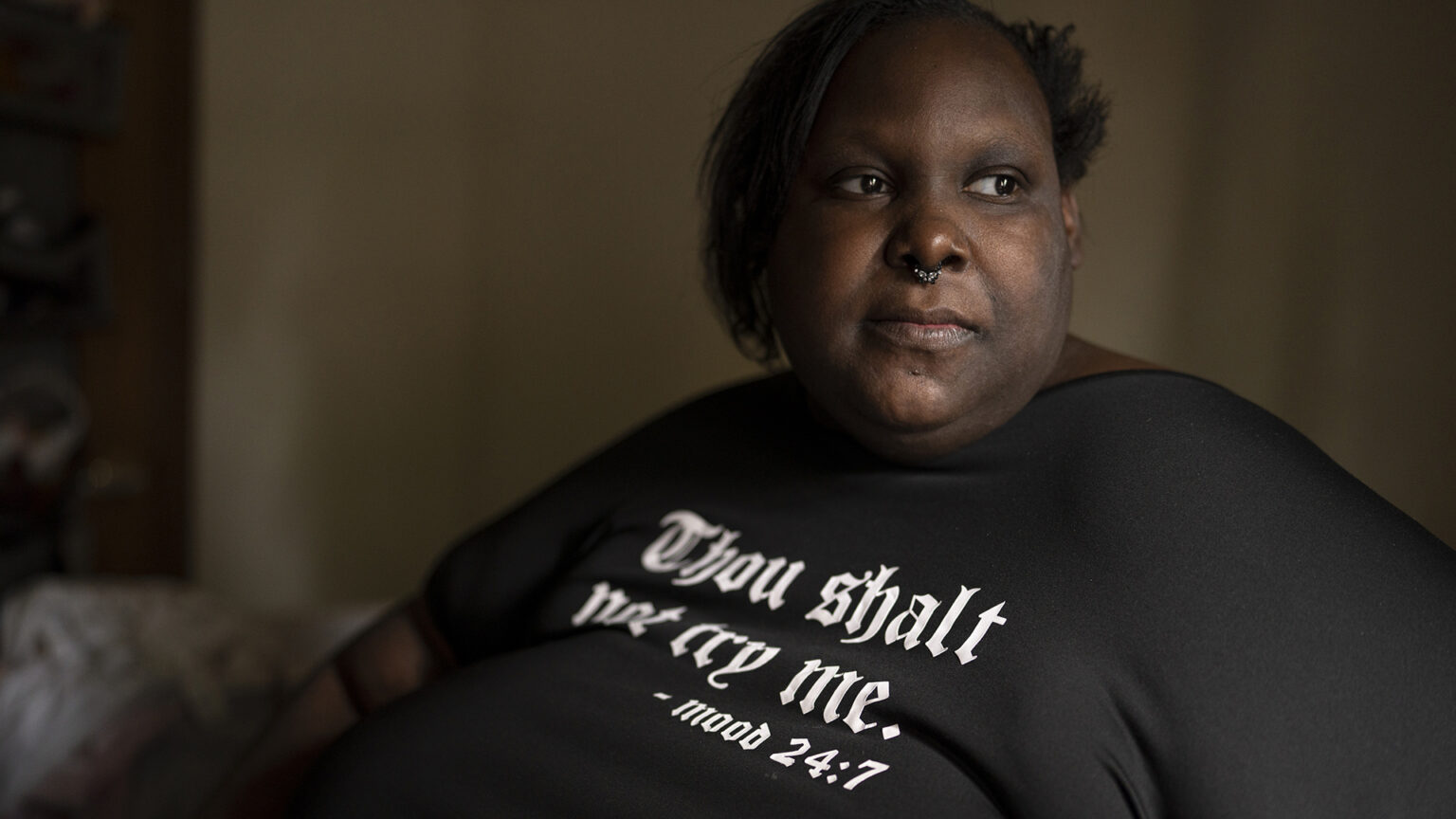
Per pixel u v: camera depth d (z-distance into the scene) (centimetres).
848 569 54
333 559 262
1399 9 118
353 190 259
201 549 259
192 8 249
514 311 257
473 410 262
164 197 251
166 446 255
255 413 258
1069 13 148
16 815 134
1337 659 43
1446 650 42
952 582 51
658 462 68
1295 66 128
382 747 61
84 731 139
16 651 164
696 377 233
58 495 229
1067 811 43
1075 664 45
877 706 49
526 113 254
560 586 65
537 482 256
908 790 46
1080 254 61
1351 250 123
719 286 67
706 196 66
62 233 236
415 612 77
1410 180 117
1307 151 127
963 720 46
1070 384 54
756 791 48
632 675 57
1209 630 44
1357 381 122
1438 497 115
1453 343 113
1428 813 40
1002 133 49
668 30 232
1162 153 141
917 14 53
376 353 262
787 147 53
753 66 59
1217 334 137
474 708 60
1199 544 46
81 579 233
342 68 257
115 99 232
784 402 66
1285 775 41
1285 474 48
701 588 59
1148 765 44
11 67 216
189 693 146
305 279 258
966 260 48
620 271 242
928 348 49
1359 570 44
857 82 51
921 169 49
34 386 234
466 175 260
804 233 52
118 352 250
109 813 133
